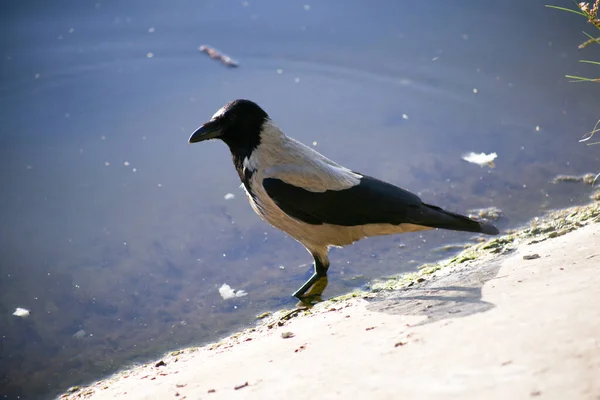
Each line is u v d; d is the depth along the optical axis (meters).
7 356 9.91
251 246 12.28
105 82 17.28
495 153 14.14
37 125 15.98
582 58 16.86
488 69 16.89
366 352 6.57
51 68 17.72
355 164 14.17
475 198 12.87
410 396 5.45
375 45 18.14
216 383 6.89
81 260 12.10
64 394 8.89
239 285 11.27
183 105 16.45
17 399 8.98
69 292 11.30
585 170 13.29
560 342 5.70
